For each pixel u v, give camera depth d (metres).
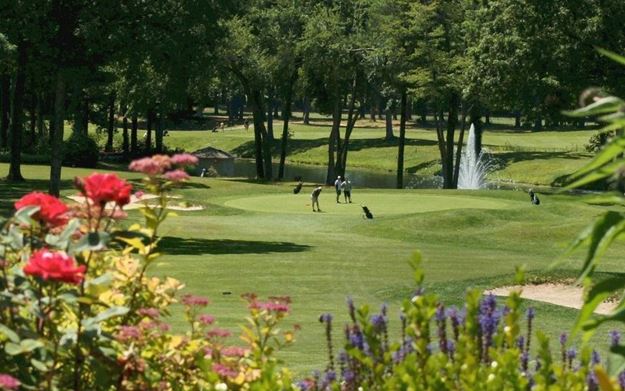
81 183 8.12
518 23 70.75
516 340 9.26
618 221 6.05
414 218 66.25
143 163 8.46
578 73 69.31
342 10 132.12
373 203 82.38
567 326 28.02
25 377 7.74
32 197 8.44
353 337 8.98
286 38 122.12
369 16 124.62
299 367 18.52
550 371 7.87
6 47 73.25
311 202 83.38
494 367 7.80
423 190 94.19
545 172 135.50
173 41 59.12
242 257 46.81
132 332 8.44
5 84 129.25
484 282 36.19
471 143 143.12
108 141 154.62
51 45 58.31
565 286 34.94
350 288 37.41
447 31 118.81
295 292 36.03
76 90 103.25
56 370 8.28
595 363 9.88
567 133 190.00
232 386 8.76
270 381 7.34
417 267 8.37
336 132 126.94
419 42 116.56
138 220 54.91
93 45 57.06
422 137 183.38
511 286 35.53
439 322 9.38
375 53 119.12
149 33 58.66
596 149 140.50
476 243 61.31
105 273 9.16
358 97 132.12
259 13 122.06
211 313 28.39
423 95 118.25
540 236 61.94
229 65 120.25
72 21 58.28
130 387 8.28
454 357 8.56
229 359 9.24
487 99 102.19
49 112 138.62
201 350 9.07
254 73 122.88
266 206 79.50
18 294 8.02
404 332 8.84
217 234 58.78
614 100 5.95
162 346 8.94
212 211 73.81
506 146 161.62
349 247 54.12
